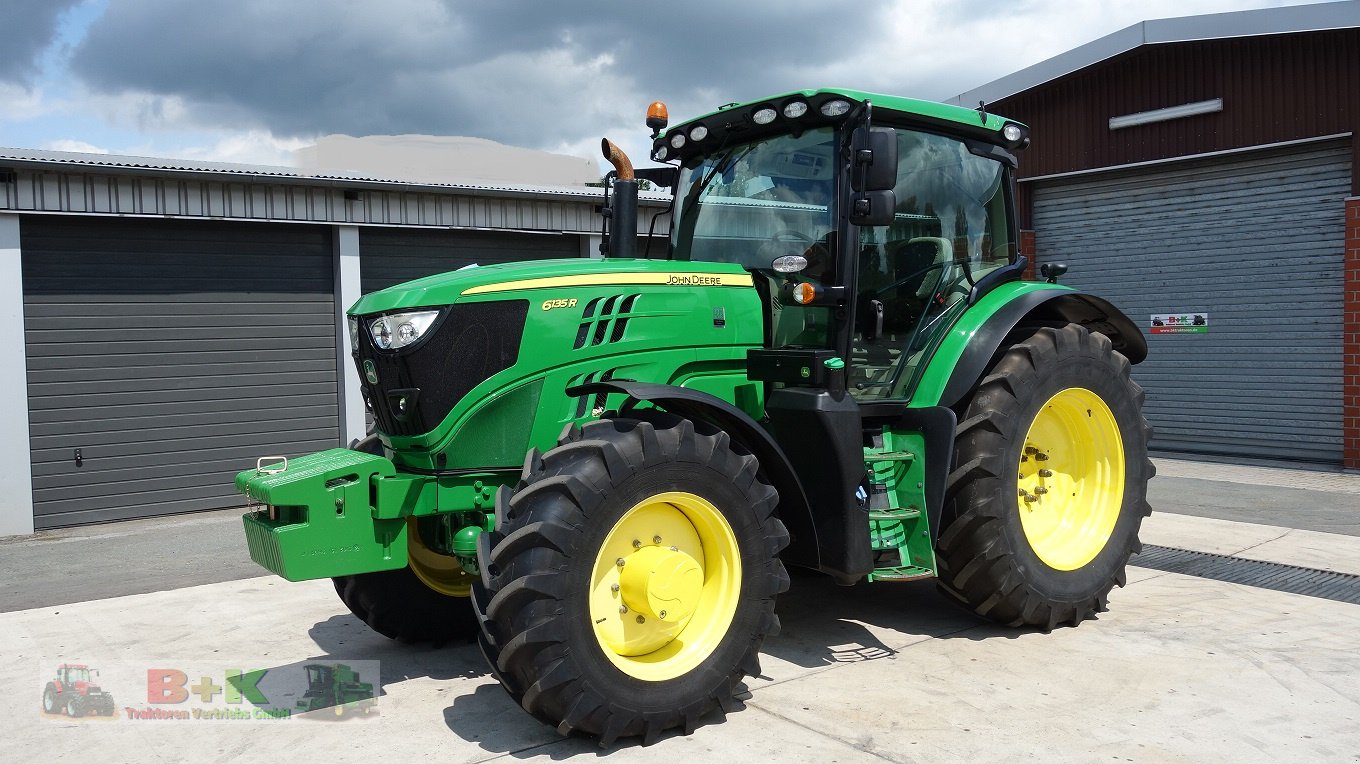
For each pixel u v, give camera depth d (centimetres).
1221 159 974
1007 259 486
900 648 420
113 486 830
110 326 826
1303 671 381
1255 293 959
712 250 450
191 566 635
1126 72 1021
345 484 348
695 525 348
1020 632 440
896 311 434
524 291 363
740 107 428
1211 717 338
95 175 798
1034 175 1112
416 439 356
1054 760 306
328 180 878
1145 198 1038
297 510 351
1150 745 316
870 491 404
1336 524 663
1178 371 1026
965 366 422
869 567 382
